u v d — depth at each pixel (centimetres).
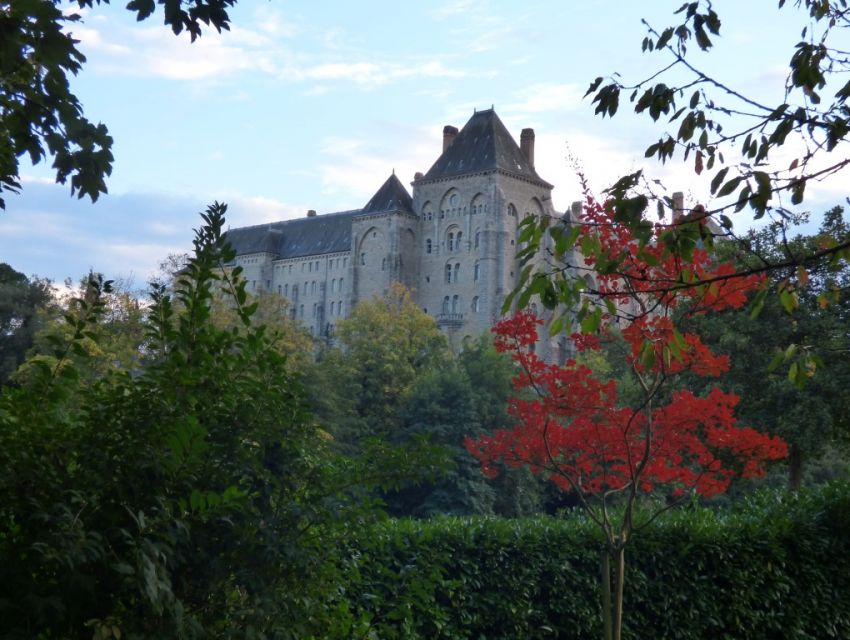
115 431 556
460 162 14738
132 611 505
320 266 16838
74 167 688
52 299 9062
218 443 575
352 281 15225
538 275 709
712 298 1124
